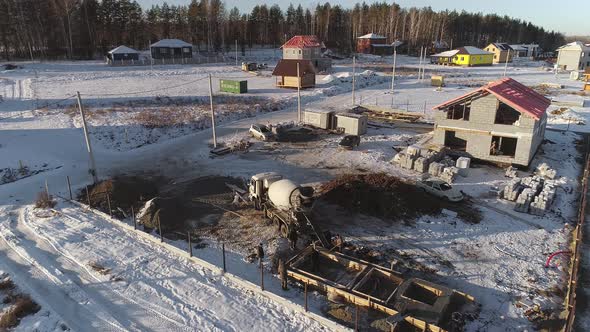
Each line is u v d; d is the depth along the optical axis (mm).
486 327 16953
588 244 23172
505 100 33906
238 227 25531
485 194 30281
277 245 23328
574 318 17359
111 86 69062
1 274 20656
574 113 55344
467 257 22094
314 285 19438
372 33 161375
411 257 22031
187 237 24453
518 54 167750
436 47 163875
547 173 33094
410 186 29375
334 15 173250
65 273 20766
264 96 66188
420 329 16312
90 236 24516
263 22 162250
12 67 83812
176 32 142250
